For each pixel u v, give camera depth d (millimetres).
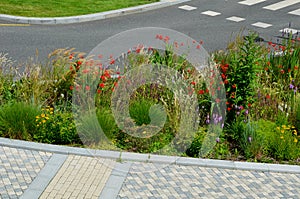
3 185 7035
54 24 14617
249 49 9125
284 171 7859
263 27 15523
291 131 8734
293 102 9242
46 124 8359
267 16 16688
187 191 7203
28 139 8227
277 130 8523
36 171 7410
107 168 7590
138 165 7707
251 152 8211
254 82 8992
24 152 7855
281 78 10133
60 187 7090
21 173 7336
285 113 9117
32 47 12594
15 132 8242
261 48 11891
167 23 15453
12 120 8273
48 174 7359
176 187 7270
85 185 7168
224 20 16047
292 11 17359
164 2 17219
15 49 12352
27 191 6953
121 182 7281
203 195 7145
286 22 16125
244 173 7758
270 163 8070
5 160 7613
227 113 8867
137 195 7027
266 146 8305
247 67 8711
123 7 16391
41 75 9492
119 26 14867
